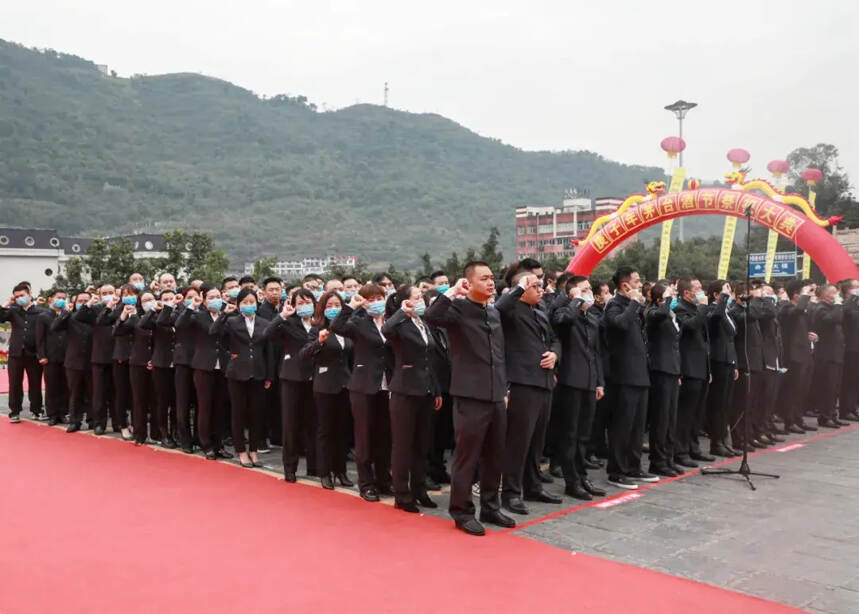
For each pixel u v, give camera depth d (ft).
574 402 20.31
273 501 19.63
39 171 443.73
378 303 20.08
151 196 450.71
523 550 15.51
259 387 24.56
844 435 30.48
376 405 20.54
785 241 100.89
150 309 27.84
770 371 28.12
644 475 22.38
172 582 13.78
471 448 17.06
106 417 31.12
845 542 16.28
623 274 21.99
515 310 18.76
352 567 14.47
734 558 15.16
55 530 16.98
